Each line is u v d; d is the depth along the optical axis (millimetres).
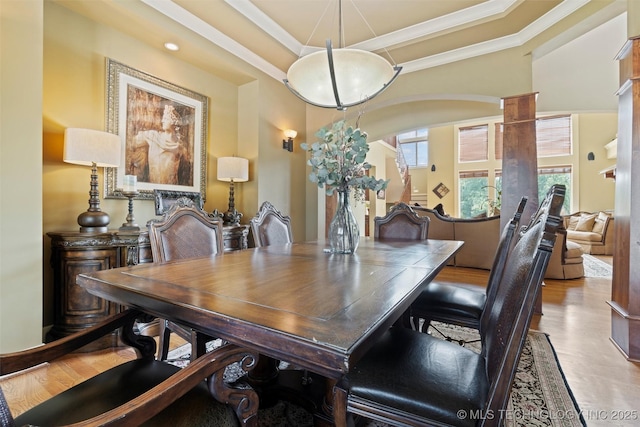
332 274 1286
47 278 2385
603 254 6578
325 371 667
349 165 1905
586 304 3156
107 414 631
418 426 862
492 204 8312
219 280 1172
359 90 2043
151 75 3121
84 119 2617
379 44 3467
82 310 2221
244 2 2861
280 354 726
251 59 3766
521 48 3186
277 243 2594
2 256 1866
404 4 2877
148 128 3094
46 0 2402
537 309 2816
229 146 4012
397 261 1607
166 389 708
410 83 3842
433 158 9555
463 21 3029
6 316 1880
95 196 2387
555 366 1908
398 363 1039
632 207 1978
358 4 2879
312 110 4824
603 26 3387
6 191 1878
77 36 2580
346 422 958
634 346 1980
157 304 957
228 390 839
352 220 1945
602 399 1575
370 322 756
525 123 2879
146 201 3107
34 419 773
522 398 1584
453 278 4277
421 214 5359
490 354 899
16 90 1907
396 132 5812
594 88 4434
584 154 7852
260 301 916
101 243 2266
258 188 3982
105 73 2754
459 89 3539
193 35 3113
